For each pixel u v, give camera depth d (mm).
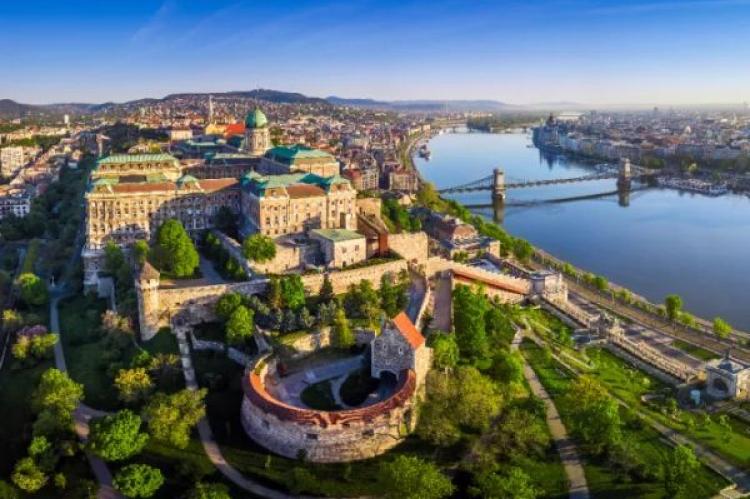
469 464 195375
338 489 188250
